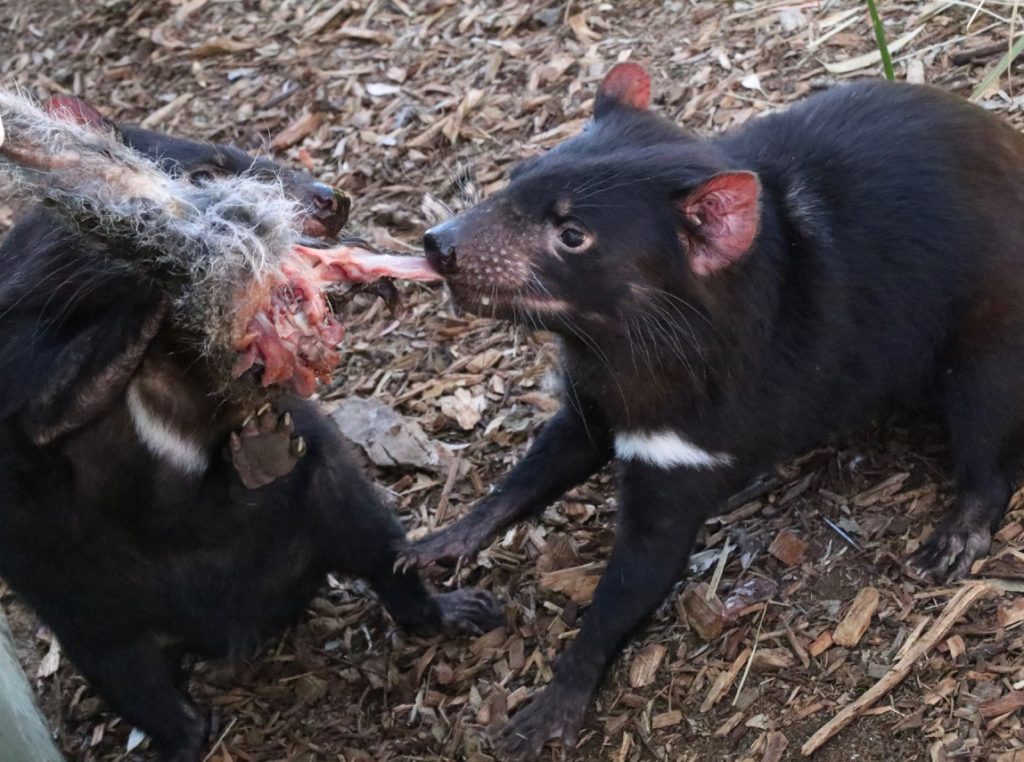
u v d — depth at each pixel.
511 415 1.46
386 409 1.48
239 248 1.07
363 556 1.31
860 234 1.27
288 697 1.33
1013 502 1.31
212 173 1.30
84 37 1.98
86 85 1.90
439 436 1.46
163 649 1.28
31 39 2.00
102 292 1.15
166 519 1.23
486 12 1.79
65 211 1.05
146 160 1.14
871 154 1.29
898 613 1.25
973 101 1.44
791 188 1.27
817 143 1.29
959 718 1.19
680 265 1.18
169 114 1.82
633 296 1.19
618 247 1.17
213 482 1.23
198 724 1.29
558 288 1.19
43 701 1.37
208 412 1.21
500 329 1.51
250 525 1.26
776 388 1.25
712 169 1.19
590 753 1.25
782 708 1.23
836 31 1.63
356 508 1.30
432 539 1.32
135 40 1.94
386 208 1.64
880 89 1.33
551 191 1.18
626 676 1.28
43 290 1.16
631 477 1.26
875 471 1.35
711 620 1.28
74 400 1.14
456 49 1.77
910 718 1.20
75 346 1.13
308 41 1.85
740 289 1.21
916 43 1.59
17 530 1.21
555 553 1.36
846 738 1.20
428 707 1.30
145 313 1.12
